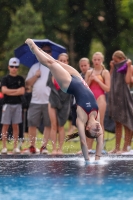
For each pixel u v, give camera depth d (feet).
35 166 86.84
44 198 59.62
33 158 101.24
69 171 79.92
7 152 121.39
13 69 118.21
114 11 288.71
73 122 117.60
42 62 91.97
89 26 297.12
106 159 97.66
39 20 241.14
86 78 112.47
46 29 283.59
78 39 300.20
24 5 268.41
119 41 288.71
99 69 112.37
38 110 116.98
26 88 129.39
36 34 239.50
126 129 116.37
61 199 59.11
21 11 240.32
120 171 79.61
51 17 284.00
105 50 294.46
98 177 73.61
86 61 118.01
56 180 71.15
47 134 116.67
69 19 291.99
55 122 113.09
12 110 118.21
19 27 238.89
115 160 95.86
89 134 90.38
